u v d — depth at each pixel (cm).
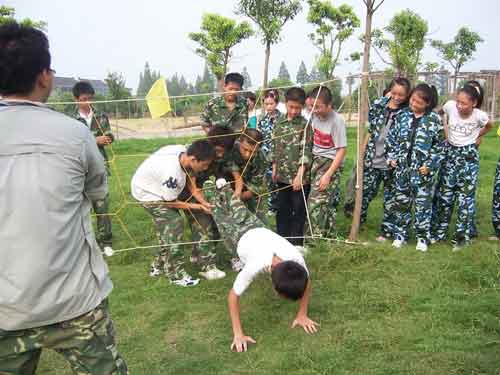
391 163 473
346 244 460
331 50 1562
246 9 1120
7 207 172
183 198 434
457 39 1953
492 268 388
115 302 381
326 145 461
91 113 528
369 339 304
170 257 411
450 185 466
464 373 266
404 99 484
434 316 328
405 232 474
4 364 189
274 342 312
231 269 444
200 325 340
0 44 178
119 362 205
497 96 1619
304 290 289
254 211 461
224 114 529
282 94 779
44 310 179
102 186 205
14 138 175
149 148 1416
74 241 186
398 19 1491
